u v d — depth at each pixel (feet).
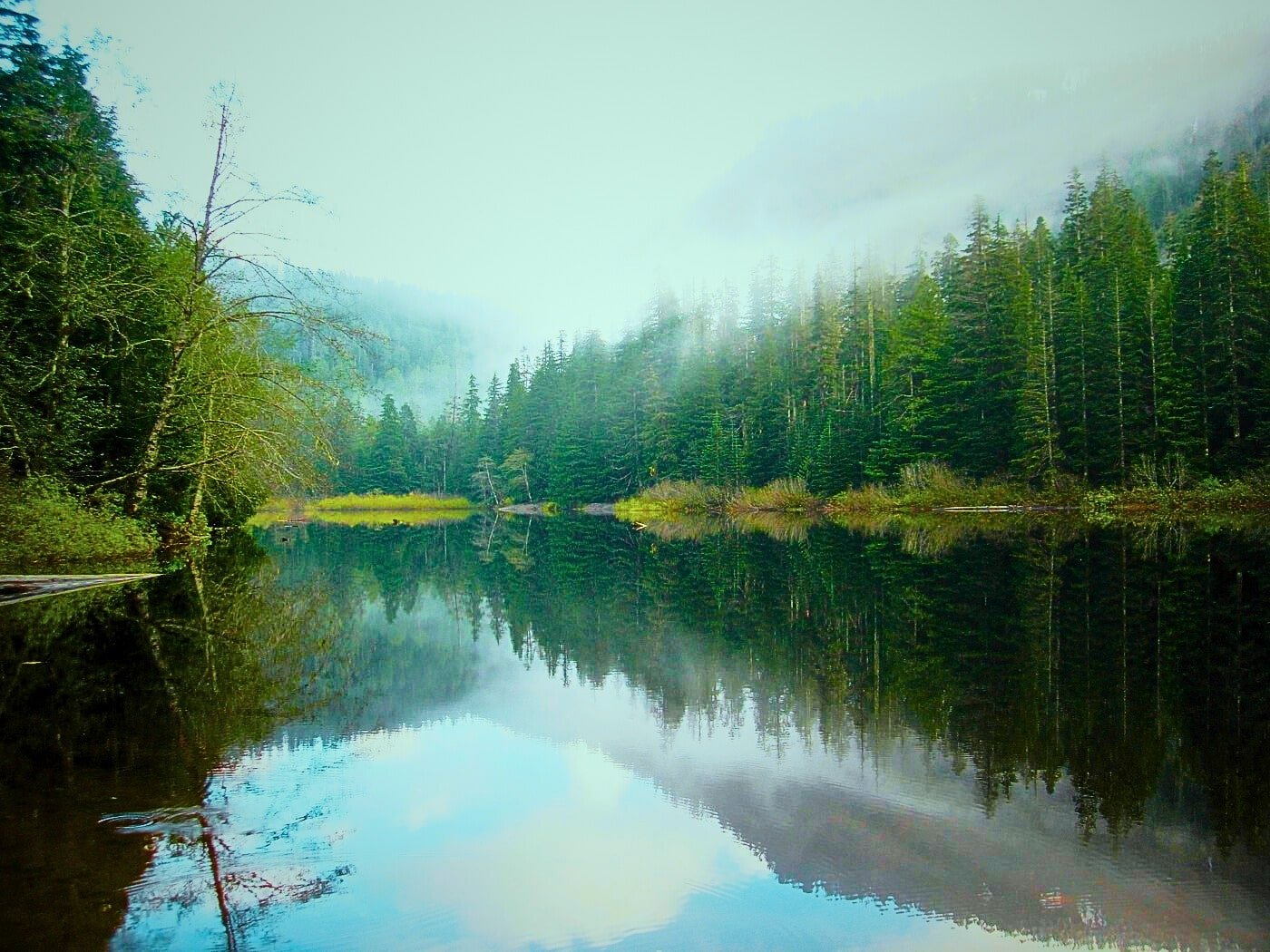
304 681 25.08
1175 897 11.80
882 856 13.21
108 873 12.07
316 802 15.23
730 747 18.95
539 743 19.26
